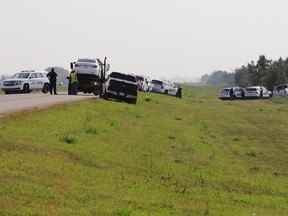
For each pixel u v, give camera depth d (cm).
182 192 1783
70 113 3061
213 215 1480
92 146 2266
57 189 1436
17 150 1788
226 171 2464
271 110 6431
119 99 4700
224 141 3634
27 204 1242
